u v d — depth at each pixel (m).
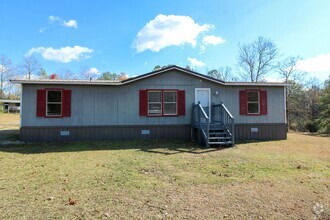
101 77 46.59
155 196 4.73
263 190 5.16
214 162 7.96
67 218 3.72
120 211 4.01
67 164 7.49
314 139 15.26
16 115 39.91
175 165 7.49
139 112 13.43
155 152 9.77
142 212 3.99
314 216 3.97
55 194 4.76
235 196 4.79
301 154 9.56
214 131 12.41
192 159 8.42
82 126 12.88
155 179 5.95
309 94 30.41
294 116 29.41
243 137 14.38
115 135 13.20
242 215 3.95
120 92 13.31
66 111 12.72
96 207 4.16
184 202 4.44
